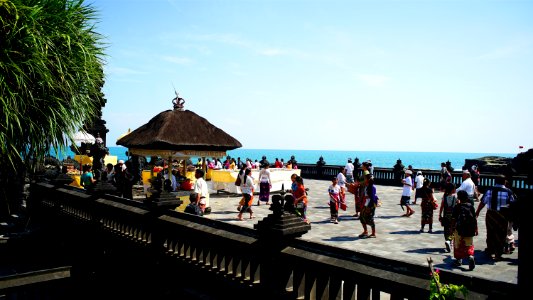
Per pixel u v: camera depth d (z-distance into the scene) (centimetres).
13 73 577
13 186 870
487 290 274
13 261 977
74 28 708
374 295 343
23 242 998
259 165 2762
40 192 1230
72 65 698
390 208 1645
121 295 779
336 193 1280
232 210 1507
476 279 282
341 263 379
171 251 650
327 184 2850
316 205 1720
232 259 533
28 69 627
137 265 744
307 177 3469
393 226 1227
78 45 696
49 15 661
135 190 1802
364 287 352
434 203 1134
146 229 724
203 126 1473
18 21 616
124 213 791
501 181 845
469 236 763
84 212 983
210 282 568
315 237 1055
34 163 686
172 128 1384
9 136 620
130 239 768
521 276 258
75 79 709
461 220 768
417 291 303
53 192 1148
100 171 1446
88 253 934
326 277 401
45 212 1178
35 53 604
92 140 1501
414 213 1507
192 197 840
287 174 2347
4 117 608
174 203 708
